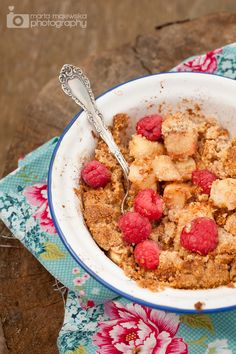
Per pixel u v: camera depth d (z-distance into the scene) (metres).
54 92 0.57
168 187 0.46
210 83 0.48
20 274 0.50
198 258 0.43
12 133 0.80
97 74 0.58
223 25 0.58
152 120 0.48
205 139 0.48
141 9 0.86
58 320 0.49
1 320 0.49
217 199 0.45
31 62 0.84
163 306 0.41
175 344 0.47
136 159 0.47
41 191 0.51
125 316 0.48
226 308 0.40
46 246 0.49
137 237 0.44
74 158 0.46
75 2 0.86
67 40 0.84
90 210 0.45
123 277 0.42
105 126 0.47
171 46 0.58
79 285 0.48
